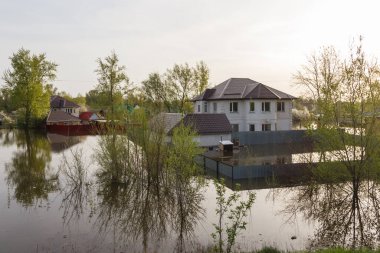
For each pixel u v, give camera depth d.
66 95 117.00
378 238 12.80
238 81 46.12
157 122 21.05
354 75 16.84
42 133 56.25
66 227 14.09
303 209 16.22
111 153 21.03
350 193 18.34
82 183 21.03
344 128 17.73
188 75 65.38
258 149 33.66
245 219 14.80
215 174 23.58
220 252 11.16
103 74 40.16
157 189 19.86
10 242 12.48
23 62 62.44
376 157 17.12
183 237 12.97
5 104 94.31
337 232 13.45
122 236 13.15
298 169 21.84
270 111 41.78
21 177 22.97
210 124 33.94
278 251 10.99
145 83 66.81
